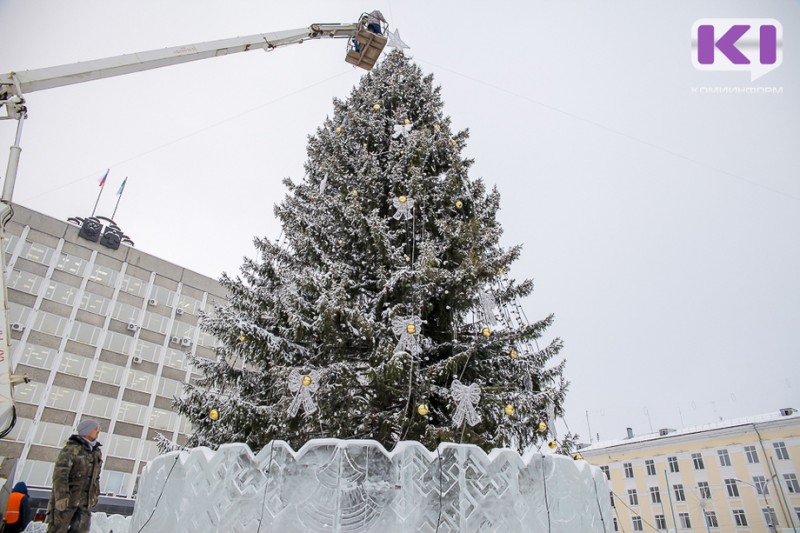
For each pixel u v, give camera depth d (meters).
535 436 8.34
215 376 10.04
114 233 36.94
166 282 38.38
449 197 9.81
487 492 5.47
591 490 6.35
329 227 9.80
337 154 10.89
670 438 43.03
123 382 33.66
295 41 11.66
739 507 38.31
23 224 33.38
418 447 5.55
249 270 11.36
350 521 5.09
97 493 5.26
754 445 39.09
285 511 5.10
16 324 31.02
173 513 5.46
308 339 8.32
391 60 14.02
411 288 7.96
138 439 32.91
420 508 5.23
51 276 33.41
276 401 8.96
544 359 9.84
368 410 7.88
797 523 35.69
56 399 30.78
